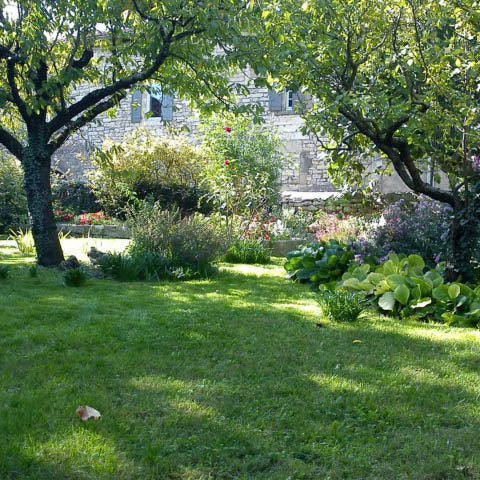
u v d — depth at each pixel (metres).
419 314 5.88
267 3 7.30
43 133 8.98
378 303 6.19
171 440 2.91
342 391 3.68
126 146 16.92
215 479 2.58
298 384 3.80
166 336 4.94
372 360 4.39
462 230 6.68
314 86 7.12
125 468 2.61
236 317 5.79
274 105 19.00
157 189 16.62
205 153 16.48
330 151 7.81
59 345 4.59
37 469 2.57
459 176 6.92
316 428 3.11
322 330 5.32
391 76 7.15
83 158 17.94
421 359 4.44
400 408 3.41
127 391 3.60
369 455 2.84
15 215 15.99
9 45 8.67
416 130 6.75
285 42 7.19
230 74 11.20
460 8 6.23
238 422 3.16
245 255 10.76
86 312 5.84
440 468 2.70
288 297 7.16
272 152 15.14
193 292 7.30
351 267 7.51
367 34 6.84
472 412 3.38
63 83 8.47
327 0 6.64
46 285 7.45
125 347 4.60
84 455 2.70
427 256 8.07
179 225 9.17
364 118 6.86
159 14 8.14
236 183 13.43
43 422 3.06
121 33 8.65
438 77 6.48
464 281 6.76
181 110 20.42
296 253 8.82
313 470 2.67
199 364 4.20
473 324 5.62
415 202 9.16
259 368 4.13
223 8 7.92
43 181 9.05
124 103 21.12
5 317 5.48
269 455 2.78
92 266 8.91
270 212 14.76
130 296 6.83
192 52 8.74
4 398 3.39
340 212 14.42
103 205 16.80
